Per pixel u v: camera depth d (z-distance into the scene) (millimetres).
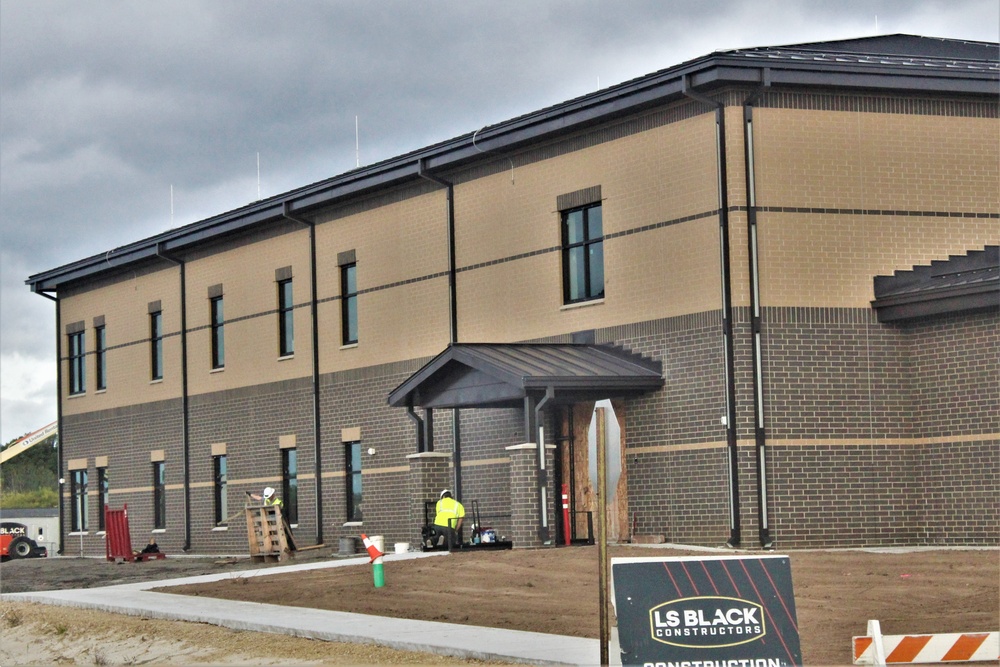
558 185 29562
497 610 18750
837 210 26250
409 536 33062
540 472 26344
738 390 25422
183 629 19109
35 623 21641
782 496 25375
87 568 34188
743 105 25891
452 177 32344
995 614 16891
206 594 23281
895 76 26281
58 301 48000
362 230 35125
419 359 33094
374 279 34656
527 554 25000
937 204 26875
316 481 36125
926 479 26047
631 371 27016
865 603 18141
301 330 37062
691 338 26328
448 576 22812
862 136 26562
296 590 22656
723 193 25781
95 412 45812
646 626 11930
